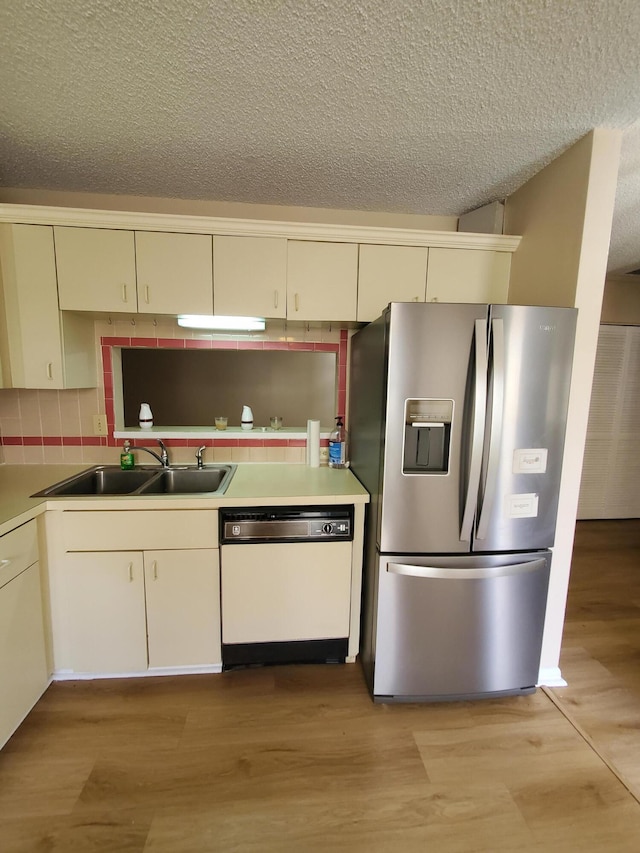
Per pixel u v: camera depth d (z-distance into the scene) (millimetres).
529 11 1026
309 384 2494
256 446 2350
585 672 1915
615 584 2754
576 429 1672
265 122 1488
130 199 2109
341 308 1924
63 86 1301
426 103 1373
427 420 1552
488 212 2111
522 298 1933
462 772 1408
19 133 1560
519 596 1667
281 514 1753
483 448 1521
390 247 1922
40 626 1638
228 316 1890
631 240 2617
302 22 1062
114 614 1735
